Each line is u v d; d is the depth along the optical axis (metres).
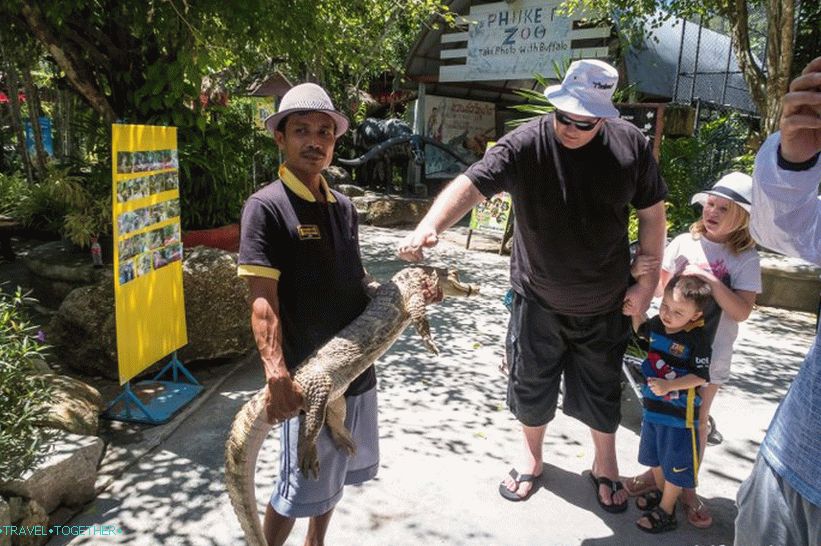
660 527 3.14
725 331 3.16
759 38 15.96
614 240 2.91
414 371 5.14
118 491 3.38
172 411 4.22
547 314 3.18
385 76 21.05
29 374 3.67
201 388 4.61
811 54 11.11
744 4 9.01
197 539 3.00
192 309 4.86
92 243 5.84
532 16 11.98
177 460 3.69
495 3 12.55
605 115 2.51
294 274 2.30
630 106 7.84
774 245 1.57
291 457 2.38
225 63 6.53
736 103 15.23
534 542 3.05
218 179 6.21
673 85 13.31
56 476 3.06
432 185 15.89
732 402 4.74
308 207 2.32
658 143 7.71
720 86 14.76
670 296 3.01
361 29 11.13
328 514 2.60
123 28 5.78
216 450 3.81
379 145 14.46
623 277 3.06
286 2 5.80
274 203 2.26
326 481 2.39
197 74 5.41
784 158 1.45
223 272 5.02
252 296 2.18
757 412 4.58
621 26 10.52
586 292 3.02
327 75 14.80
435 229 2.68
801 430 1.62
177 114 5.84
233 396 4.59
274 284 2.20
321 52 7.41
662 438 3.11
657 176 2.89
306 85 2.35
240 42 6.03
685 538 3.12
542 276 3.06
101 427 4.02
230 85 12.91
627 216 2.97
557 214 2.83
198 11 5.37
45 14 5.28
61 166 6.39
